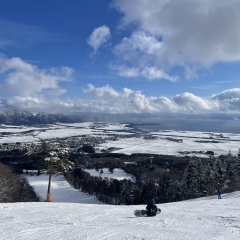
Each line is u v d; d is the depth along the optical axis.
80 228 12.66
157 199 64.69
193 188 58.97
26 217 16.02
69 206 21.75
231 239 10.23
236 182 62.19
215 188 59.75
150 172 103.00
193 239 10.26
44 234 11.48
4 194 52.22
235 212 17.66
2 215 16.70
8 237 11.02
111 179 93.56
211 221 14.52
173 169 103.19
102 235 11.12
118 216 16.80
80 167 127.00
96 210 19.61
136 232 11.66
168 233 11.42
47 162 35.66
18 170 112.62
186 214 17.34
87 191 89.75
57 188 94.44
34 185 96.31
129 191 72.25
